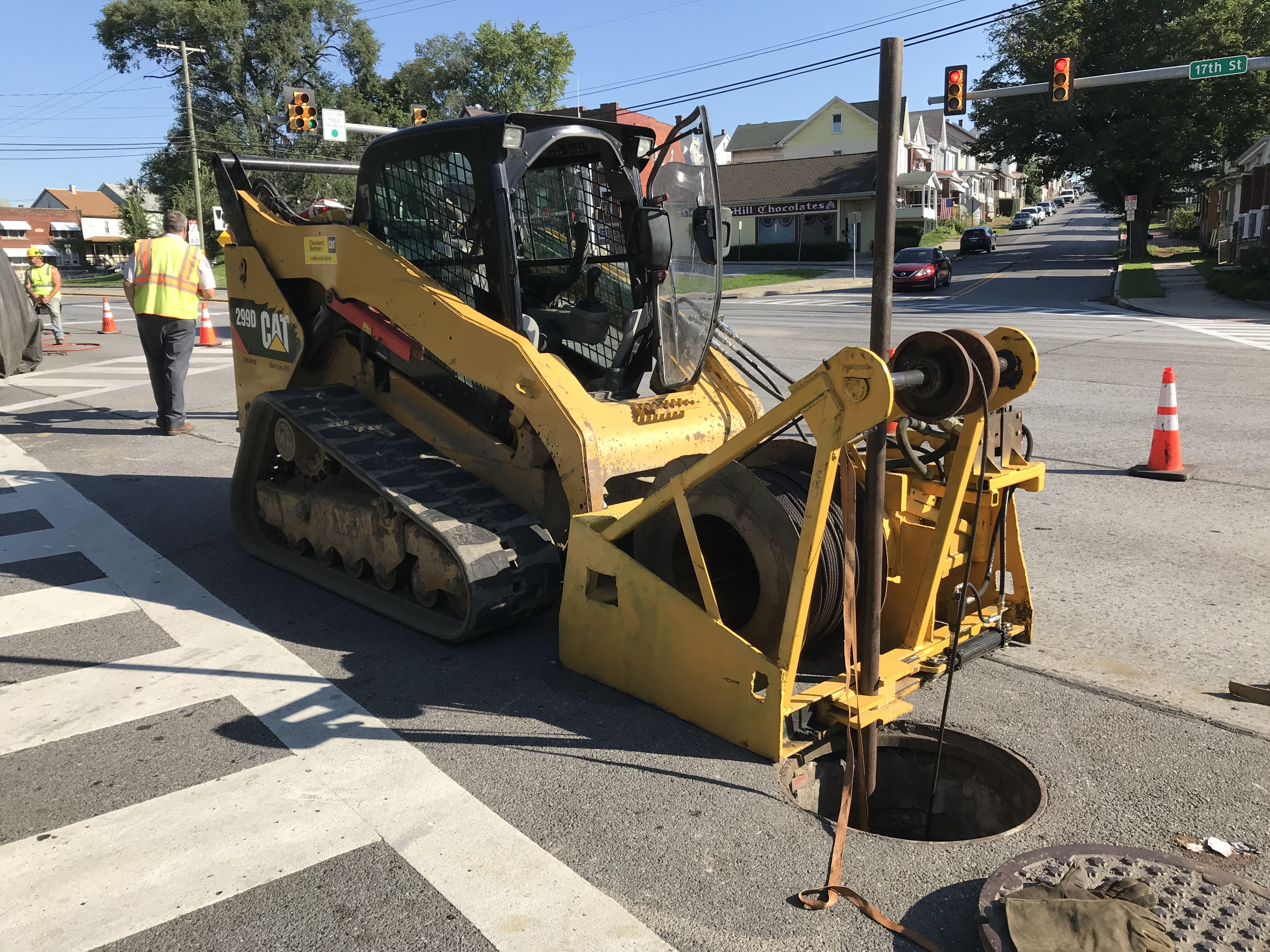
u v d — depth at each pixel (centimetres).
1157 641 437
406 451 489
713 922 256
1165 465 725
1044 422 943
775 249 5184
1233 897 255
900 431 383
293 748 352
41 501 700
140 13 5106
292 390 538
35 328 1263
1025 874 266
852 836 296
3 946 251
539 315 502
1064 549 570
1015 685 395
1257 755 339
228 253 605
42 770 338
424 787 324
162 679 411
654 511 371
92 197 9800
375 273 494
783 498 375
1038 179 4469
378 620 475
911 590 396
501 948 247
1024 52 3966
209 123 5247
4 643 450
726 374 510
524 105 5981
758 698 338
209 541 605
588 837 294
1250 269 2544
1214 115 3725
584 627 403
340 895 269
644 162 516
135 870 282
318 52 5575
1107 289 2861
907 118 6469
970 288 3005
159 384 928
